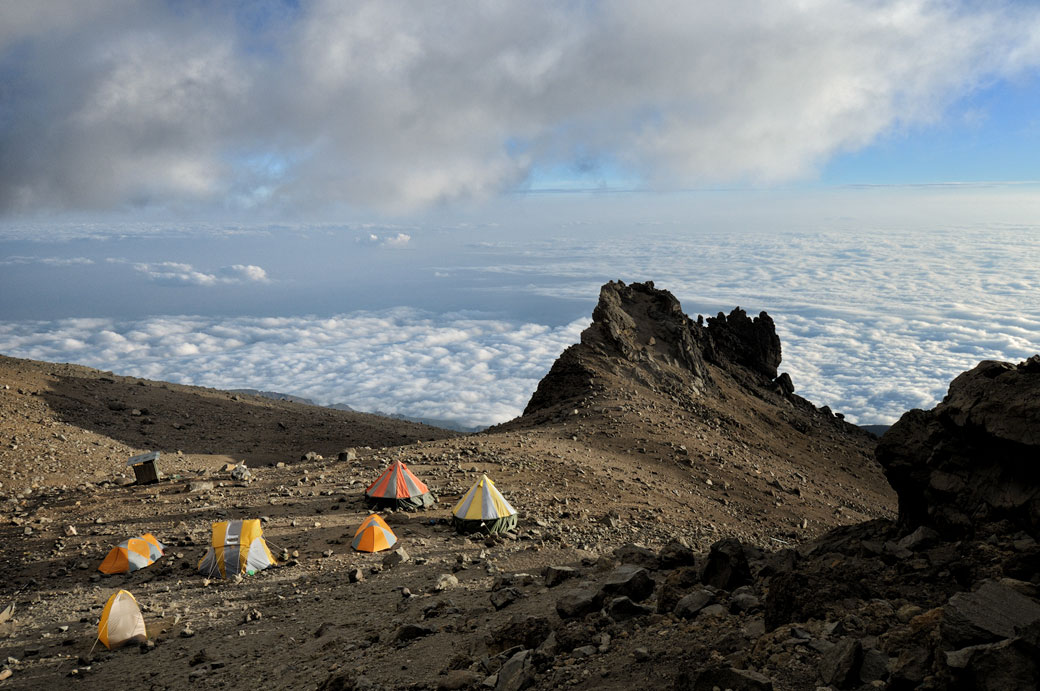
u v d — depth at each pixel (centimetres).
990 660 685
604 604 1355
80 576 2444
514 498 3494
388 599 2017
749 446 6444
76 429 5447
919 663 753
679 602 1231
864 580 1090
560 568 1812
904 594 1041
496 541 2712
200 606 2123
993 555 1097
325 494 3500
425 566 2394
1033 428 1189
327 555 2575
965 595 791
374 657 1422
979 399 1308
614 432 5478
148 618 2022
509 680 1045
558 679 1014
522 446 4678
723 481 4844
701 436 5912
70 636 1909
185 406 7006
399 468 3331
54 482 4256
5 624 2014
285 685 1368
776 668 851
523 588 1825
